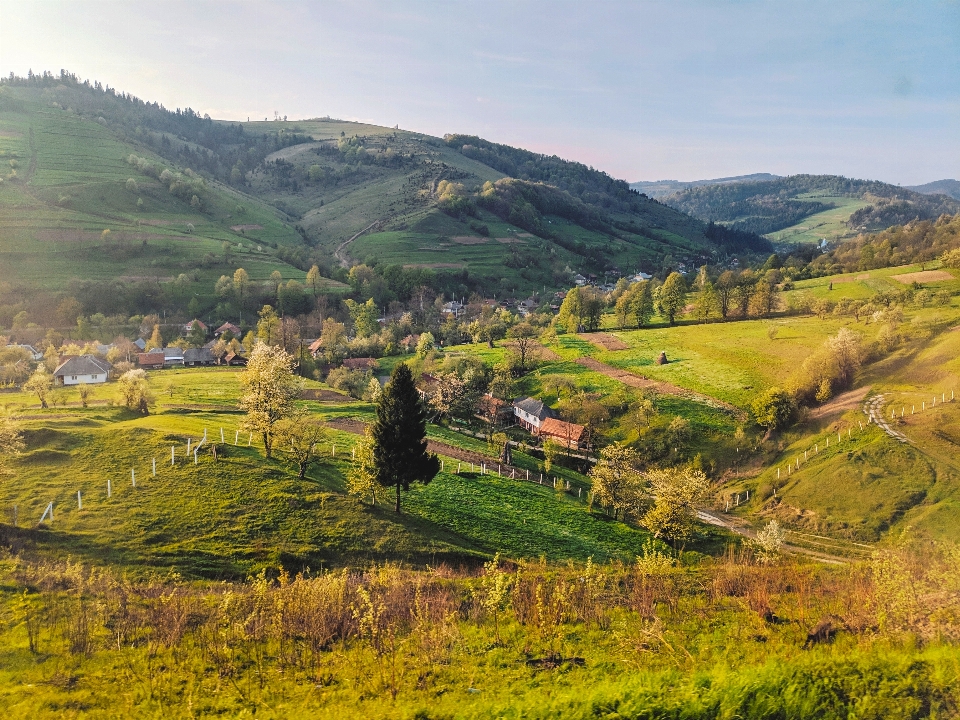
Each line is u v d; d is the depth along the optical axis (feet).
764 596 86.38
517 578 97.96
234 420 232.12
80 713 58.70
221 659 70.13
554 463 284.41
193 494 145.48
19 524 121.80
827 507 220.64
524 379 414.41
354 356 498.28
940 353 311.06
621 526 199.62
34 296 577.43
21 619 79.87
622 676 61.31
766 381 348.79
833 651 63.67
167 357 480.23
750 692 54.60
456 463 235.20
